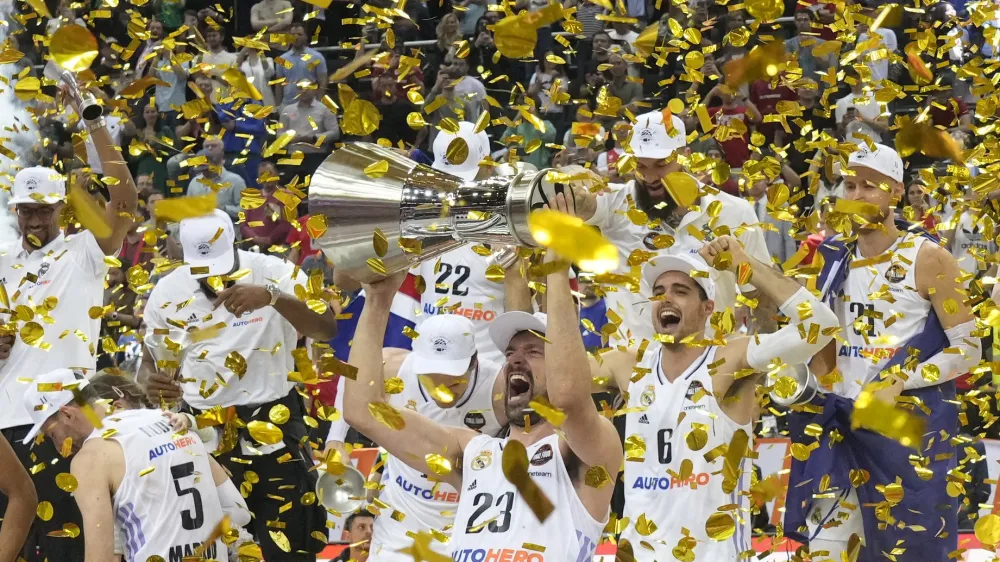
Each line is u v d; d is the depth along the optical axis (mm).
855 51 5992
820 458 6781
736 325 7391
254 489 7785
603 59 12148
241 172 12734
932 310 6762
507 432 6570
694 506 5707
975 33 11680
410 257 4035
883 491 6344
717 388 5773
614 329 5633
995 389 6938
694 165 5641
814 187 6336
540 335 4676
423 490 6699
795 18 12219
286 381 7938
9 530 6047
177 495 6402
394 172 3986
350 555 7797
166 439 6469
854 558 5828
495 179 3875
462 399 6777
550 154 12031
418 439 5227
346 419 5027
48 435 7180
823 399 6777
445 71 12086
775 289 5625
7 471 6031
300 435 7910
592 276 4094
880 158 6789
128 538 6332
